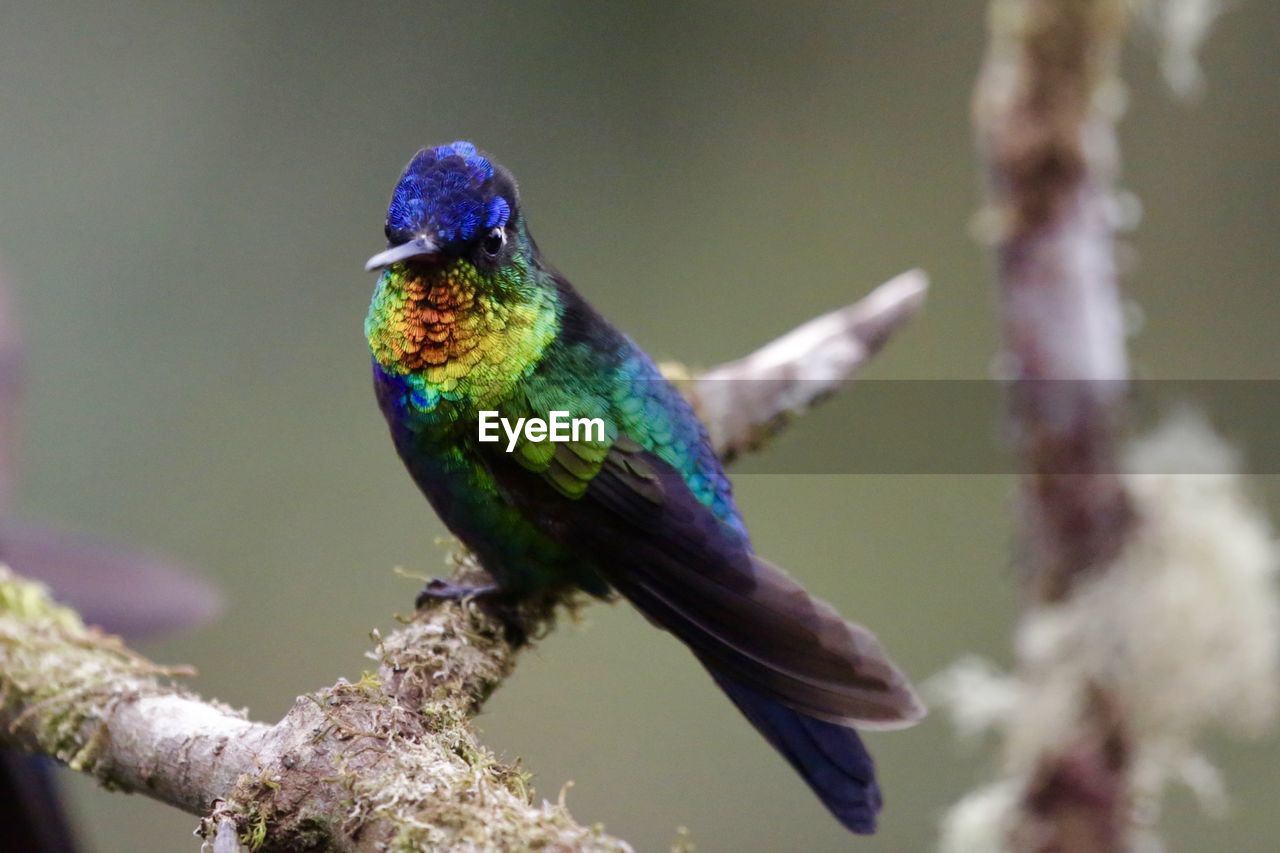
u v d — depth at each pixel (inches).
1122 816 234.1
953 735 444.8
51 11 551.2
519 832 149.3
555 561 241.9
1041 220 236.8
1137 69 566.9
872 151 590.2
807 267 580.4
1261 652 232.1
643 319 574.2
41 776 251.6
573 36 589.0
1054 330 235.6
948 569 507.5
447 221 229.6
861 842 455.2
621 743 479.2
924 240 578.2
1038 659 237.3
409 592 501.0
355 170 561.9
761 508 517.7
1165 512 234.8
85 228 536.7
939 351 568.1
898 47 597.9
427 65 573.0
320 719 171.2
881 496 517.3
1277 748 417.7
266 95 561.3
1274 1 559.2
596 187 585.3
